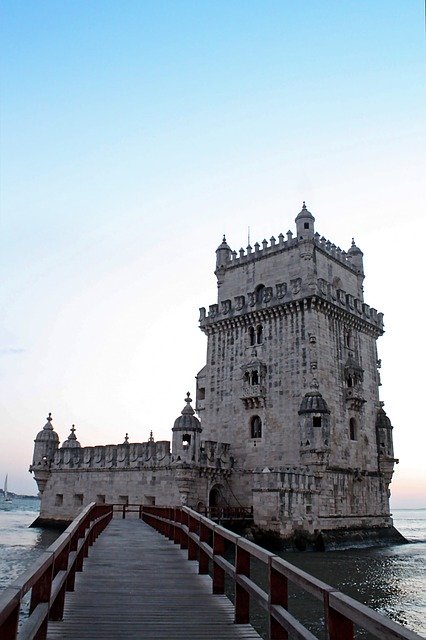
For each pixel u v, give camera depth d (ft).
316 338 179.11
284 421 177.88
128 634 36.88
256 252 206.49
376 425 199.11
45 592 32.04
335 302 188.85
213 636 36.83
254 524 155.02
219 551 50.37
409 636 15.49
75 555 49.37
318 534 160.15
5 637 19.83
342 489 174.40
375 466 193.36
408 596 103.04
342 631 20.99
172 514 98.48
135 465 189.88
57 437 228.43
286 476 155.63
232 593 90.22
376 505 189.47
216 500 185.37
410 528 500.74
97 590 50.57
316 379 174.19
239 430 188.85
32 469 221.46
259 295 198.90
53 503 217.36
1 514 558.15
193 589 51.57
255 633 37.50
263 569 122.01
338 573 124.67
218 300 213.87
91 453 207.10
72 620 39.96
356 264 220.23
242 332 198.39
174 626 39.04
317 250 196.34
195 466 171.12
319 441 166.20
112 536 100.37
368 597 101.35
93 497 202.08
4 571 127.54
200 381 224.94
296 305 183.21
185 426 172.65
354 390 187.21
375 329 209.67
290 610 87.25
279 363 184.24
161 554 75.20
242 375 191.72
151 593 49.57
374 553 163.12
